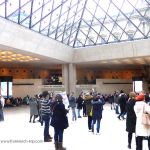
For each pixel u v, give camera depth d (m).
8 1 24.80
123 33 37.09
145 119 8.30
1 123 18.75
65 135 13.32
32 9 28.55
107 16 37.97
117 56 38.06
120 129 15.16
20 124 18.03
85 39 40.12
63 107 9.88
